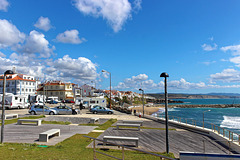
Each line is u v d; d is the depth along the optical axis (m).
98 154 8.86
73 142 11.30
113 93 144.75
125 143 11.70
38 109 28.19
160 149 10.80
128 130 16.33
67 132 14.48
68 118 23.84
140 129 17.06
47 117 24.00
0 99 35.09
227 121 48.06
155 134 15.03
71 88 84.81
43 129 15.33
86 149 9.73
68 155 8.18
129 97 169.88
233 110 91.44
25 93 74.69
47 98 66.19
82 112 35.09
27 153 8.09
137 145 10.97
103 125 18.56
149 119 26.80
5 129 15.02
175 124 20.19
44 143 10.79
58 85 80.56
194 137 14.57
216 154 7.37
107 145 10.88
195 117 57.69
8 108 35.12
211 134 15.27
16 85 71.50
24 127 16.11
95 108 33.22
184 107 121.31
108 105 56.69
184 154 7.62
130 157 8.63
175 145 11.91
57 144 10.59
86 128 16.53
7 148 8.84
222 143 12.93
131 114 34.50
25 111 32.81
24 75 76.88
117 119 25.17
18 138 11.91
